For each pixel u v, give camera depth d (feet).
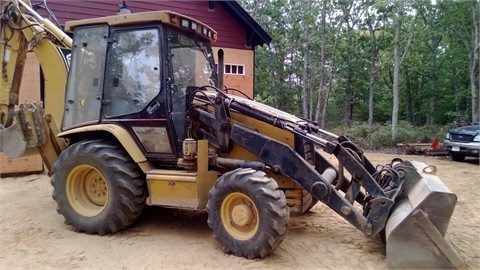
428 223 11.53
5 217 17.52
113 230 15.03
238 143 14.57
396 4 62.08
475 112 57.88
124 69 15.51
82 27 16.20
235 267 12.31
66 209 15.61
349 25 76.54
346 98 93.20
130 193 14.78
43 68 18.07
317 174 13.48
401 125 60.80
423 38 72.64
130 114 15.38
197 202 14.19
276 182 14.07
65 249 13.82
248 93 44.62
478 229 16.60
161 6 38.63
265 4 85.40
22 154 17.37
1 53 18.76
